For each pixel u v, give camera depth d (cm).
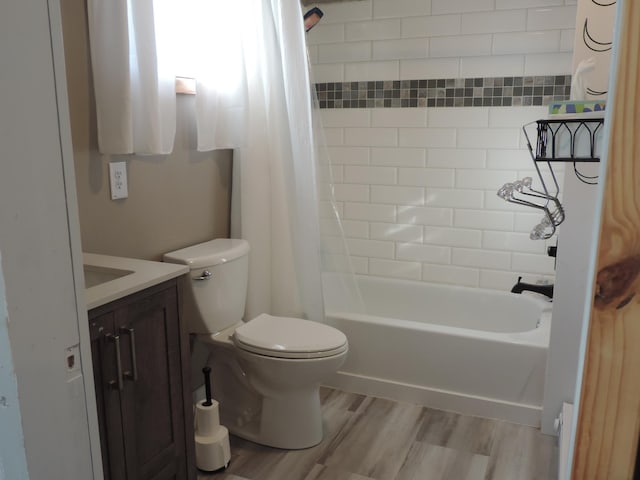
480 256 326
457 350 259
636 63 47
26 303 87
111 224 206
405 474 215
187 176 245
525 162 308
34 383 90
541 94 298
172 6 212
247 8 247
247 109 248
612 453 54
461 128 317
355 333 277
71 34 183
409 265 343
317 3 336
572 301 226
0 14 80
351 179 348
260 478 214
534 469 217
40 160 88
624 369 52
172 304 176
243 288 246
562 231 222
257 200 260
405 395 270
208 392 221
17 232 85
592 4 196
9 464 92
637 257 50
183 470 187
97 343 147
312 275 271
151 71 196
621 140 49
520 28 296
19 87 84
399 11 318
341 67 338
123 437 159
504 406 252
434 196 330
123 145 189
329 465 221
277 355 215
